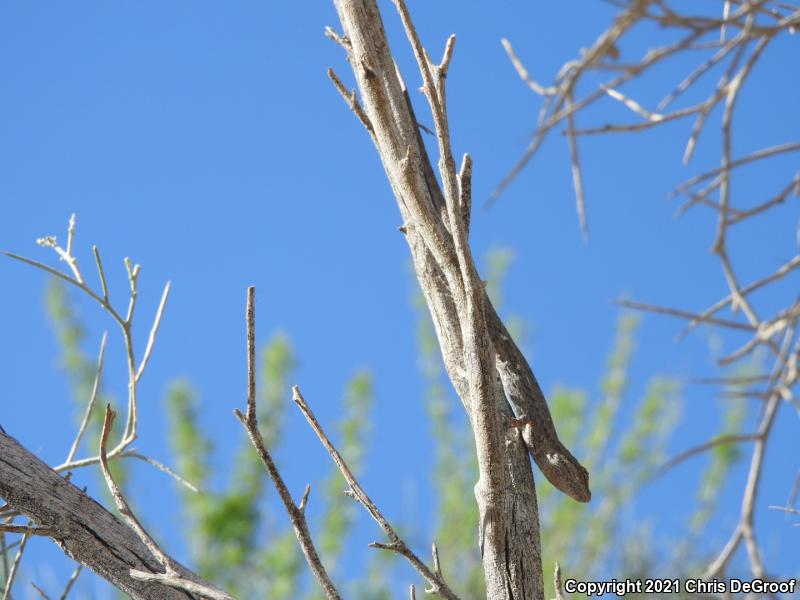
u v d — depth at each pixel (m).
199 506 14.15
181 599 5.19
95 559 5.17
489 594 5.15
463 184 5.23
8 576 5.69
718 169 2.90
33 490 5.20
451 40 4.70
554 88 2.99
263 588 13.55
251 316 4.49
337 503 13.77
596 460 12.92
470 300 4.79
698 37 2.79
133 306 5.96
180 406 14.93
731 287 2.87
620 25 2.71
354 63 5.63
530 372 6.37
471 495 12.86
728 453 11.23
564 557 12.06
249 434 4.49
